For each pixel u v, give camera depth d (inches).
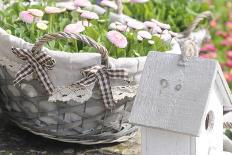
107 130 44.9
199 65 39.4
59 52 42.1
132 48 46.1
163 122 39.0
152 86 40.0
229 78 67.3
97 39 45.8
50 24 46.8
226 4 86.9
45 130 44.6
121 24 48.0
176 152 40.7
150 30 48.6
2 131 48.4
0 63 44.0
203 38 58.1
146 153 41.5
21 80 42.7
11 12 49.1
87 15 46.0
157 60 40.4
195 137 40.0
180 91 39.3
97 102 43.1
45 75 42.4
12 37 43.1
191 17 58.9
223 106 43.9
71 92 42.6
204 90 38.9
